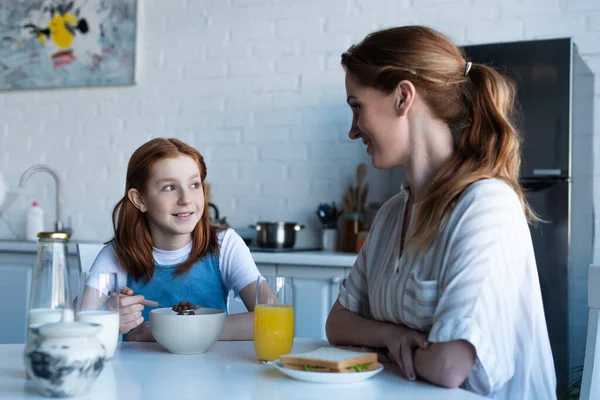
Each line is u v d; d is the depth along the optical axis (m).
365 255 1.39
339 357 1.05
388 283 1.21
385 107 1.19
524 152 2.62
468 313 1.02
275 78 3.54
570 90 2.57
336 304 1.40
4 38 4.03
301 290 2.91
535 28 3.05
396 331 1.16
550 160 2.58
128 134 3.81
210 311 1.32
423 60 1.16
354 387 1.00
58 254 1.08
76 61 3.89
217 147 3.64
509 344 1.07
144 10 3.80
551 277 2.58
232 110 3.62
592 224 2.91
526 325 1.15
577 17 2.99
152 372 1.08
